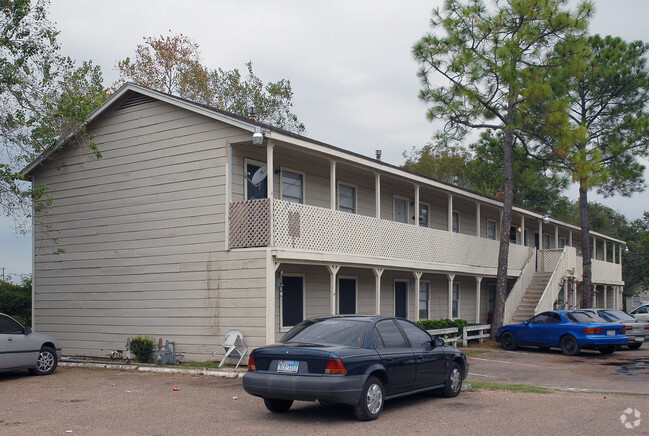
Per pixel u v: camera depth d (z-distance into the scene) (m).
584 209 32.66
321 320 10.43
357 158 19.14
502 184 52.53
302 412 10.12
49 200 18.31
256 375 9.49
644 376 15.35
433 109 24.05
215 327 16.53
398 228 21.42
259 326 15.73
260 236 16.06
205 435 8.49
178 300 17.38
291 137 16.58
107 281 18.97
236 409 10.39
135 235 18.52
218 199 16.92
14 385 13.52
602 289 48.09
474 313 30.70
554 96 24.31
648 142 29.77
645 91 30.72
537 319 21.97
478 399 11.32
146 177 18.48
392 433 8.52
